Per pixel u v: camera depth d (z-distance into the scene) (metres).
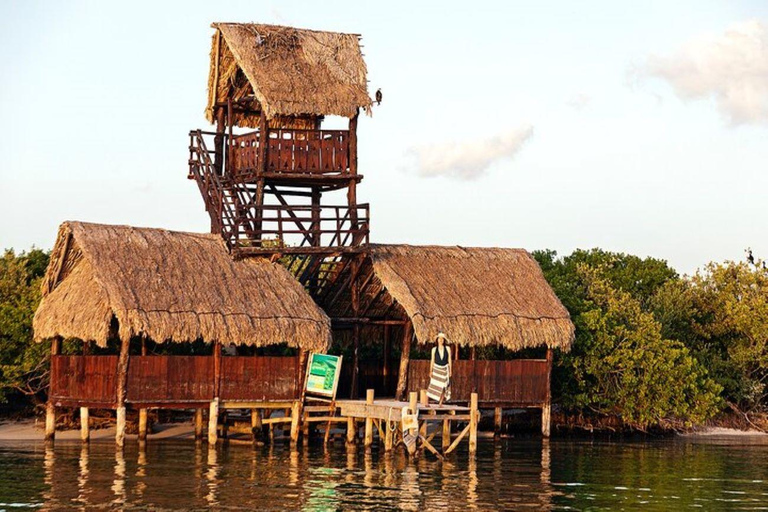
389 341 49.94
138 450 40.03
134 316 38.16
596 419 53.19
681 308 63.28
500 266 49.03
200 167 46.91
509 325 45.25
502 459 40.75
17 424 47.22
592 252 75.88
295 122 49.56
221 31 45.94
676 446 48.03
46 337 41.28
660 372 51.22
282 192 48.16
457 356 45.84
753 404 58.97
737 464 41.50
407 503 31.08
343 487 33.28
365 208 45.56
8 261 52.72
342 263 46.97
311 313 42.03
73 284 41.25
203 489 32.31
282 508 29.94
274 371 41.59
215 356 40.47
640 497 33.31
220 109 47.84
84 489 31.97
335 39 47.09
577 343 50.59
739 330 60.59
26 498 30.61
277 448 41.69
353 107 44.72
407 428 38.50
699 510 31.44
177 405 39.81
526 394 46.47
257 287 42.34
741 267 64.94
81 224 41.25
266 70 44.56
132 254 40.91
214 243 44.03
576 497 32.97
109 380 39.34
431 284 45.75
